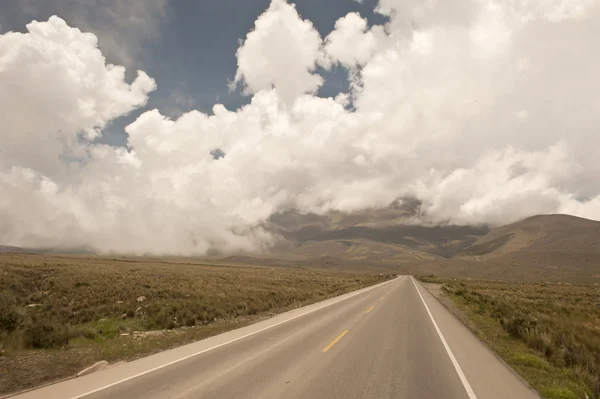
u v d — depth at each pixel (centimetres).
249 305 2470
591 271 18175
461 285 5591
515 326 1550
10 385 791
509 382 860
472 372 941
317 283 5716
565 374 943
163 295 2733
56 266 5512
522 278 18338
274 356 1067
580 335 1391
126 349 1156
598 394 804
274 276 7338
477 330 1667
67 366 948
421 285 6431
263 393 731
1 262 5709
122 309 2170
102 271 4966
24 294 2847
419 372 923
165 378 837
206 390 748
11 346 1093
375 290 4669
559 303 3034
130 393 730
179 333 1559
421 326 1738
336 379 839
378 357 1073
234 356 1067
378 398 721
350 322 1817
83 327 1500
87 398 702
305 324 1744
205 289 3316
